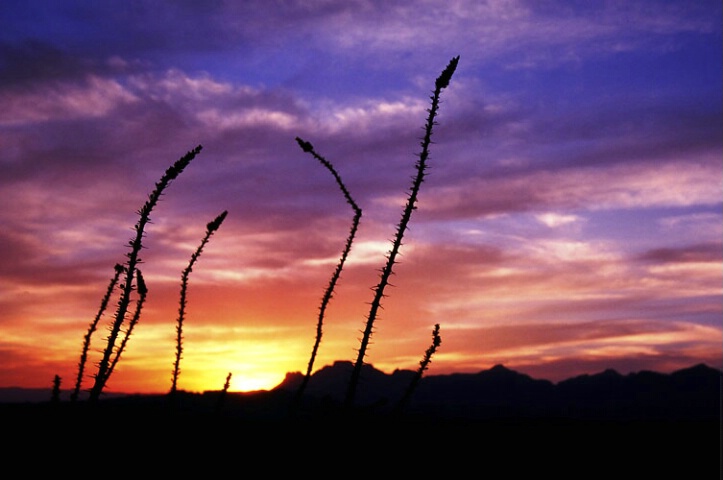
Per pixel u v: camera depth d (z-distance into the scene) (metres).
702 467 12.53
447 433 10.62
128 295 5.50
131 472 4.99
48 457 5.00
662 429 17.11
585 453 12.94
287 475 5.14
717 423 18.11
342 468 5.33
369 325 5.91
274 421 6.74
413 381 5.94
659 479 11.41
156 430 5.77
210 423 6.26
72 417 5.43
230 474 5.10
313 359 6.82
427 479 6.11
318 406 6.03
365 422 5.85
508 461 10.39
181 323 6.97
